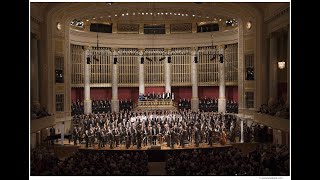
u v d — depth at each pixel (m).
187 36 40.31
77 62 38.31
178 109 39.09
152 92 42.22
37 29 28.41
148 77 41.62
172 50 41.16
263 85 30.03
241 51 33.53
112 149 24.52
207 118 31.66
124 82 41.16
